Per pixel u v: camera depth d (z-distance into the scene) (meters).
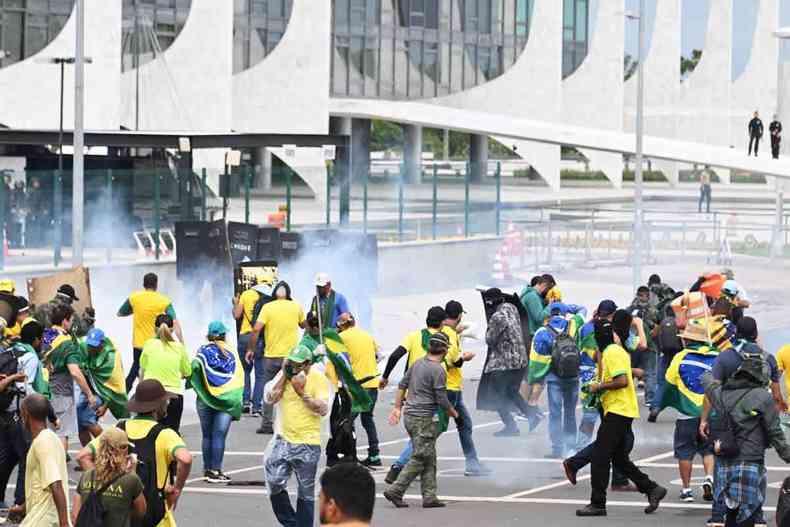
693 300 22.36
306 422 18.44
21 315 23.52
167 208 45.31
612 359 20.69
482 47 119.12
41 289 30.64
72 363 22.28
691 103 132.75
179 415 22.98
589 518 20.70
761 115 138.62
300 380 18.36
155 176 44.94
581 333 25.78
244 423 29.08
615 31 123.69
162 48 86.88
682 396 21.44
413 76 114.38
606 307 20.98
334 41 108.75
